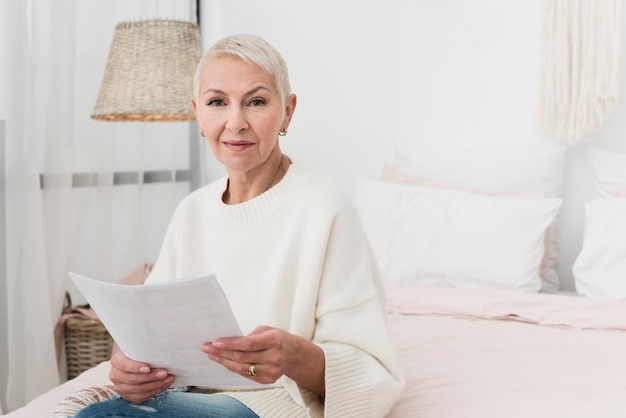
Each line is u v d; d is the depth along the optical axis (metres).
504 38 2.82
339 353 1.17
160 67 2.51
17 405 2.24
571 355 1.73
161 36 2.53
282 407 1.21
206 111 1.26
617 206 2.32
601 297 2.24
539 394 1.45
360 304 1.24
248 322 1.30
